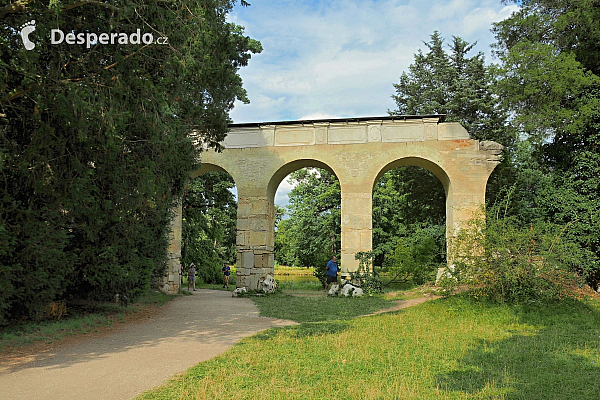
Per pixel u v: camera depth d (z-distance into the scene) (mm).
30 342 9008
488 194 25078
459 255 13852
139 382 6355
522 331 10031
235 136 20719
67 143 9938
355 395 5750
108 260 11867
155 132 10859
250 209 20203
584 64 16797
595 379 6457
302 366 7172
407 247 25188
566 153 16969
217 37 10875
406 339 9227
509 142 26734
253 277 19875
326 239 31672
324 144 20047
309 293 21250
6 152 8648
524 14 17969
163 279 20344
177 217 21391
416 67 30812
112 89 9484
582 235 15367
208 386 6137
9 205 9219
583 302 12398
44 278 9945
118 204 11305
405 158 19578
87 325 11023
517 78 16625
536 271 12164
